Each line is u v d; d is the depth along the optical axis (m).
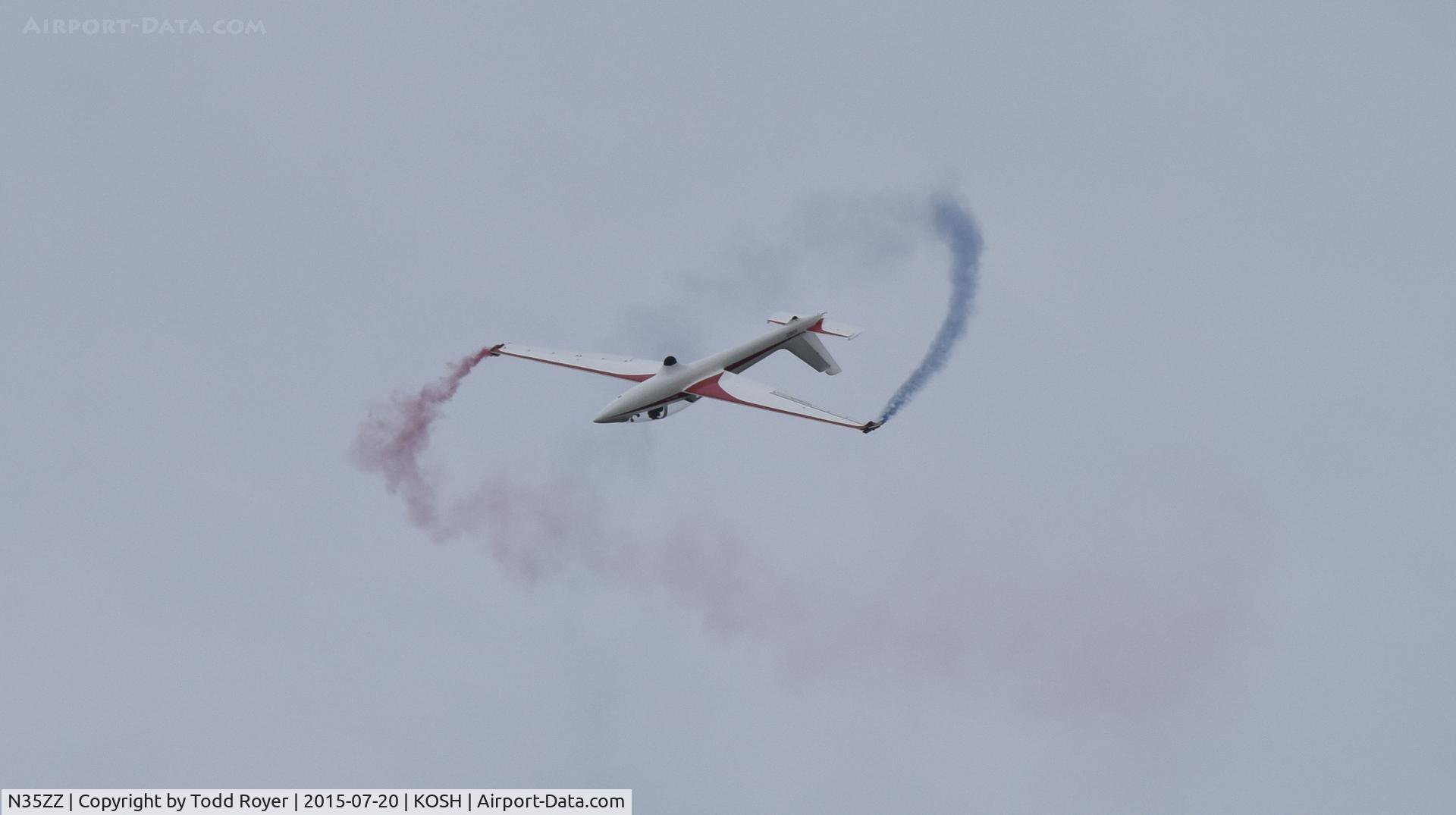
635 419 163.62
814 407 160.12
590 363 174.38
